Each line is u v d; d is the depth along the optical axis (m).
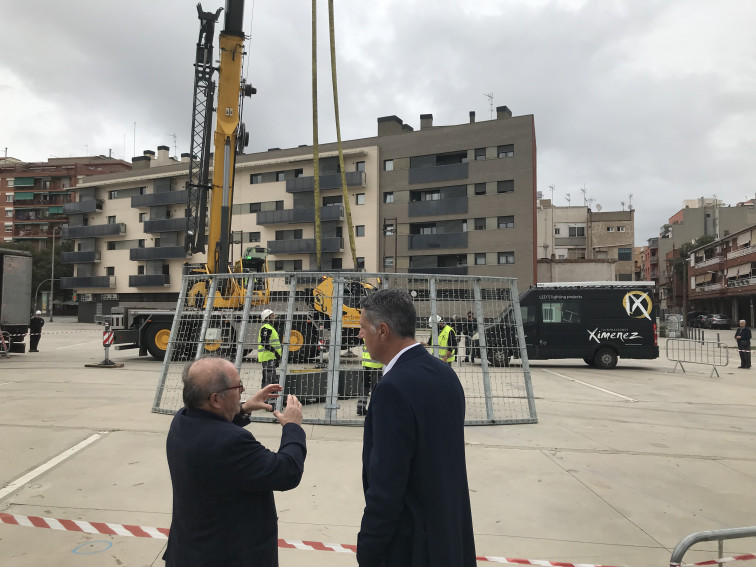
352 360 8.41
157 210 55.81
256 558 1.89
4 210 79.44
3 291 16.56
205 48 14.84
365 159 47.41
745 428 7.50
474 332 7.46
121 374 12.28
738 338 16.67
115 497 4.32
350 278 7.84
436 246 44.91
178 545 1.89
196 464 1.85
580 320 15.59
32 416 7.19
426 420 1.79
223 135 14.13
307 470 5.05
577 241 67.00
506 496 4.55
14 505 4.14
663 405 9.38
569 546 3.62
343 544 3.56
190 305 10.55
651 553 3.54
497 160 43.62
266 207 50.72
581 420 7.77
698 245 71.31
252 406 2.17
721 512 4.28
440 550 1.74
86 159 81.75
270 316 7.96
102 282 57.44
